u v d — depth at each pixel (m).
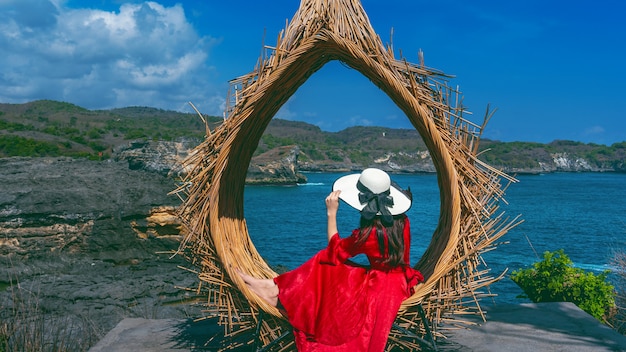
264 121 4.04
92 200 11.32
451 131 3.66
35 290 8.23
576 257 26.88
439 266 3.37
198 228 3.65
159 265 10.99
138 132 162.12
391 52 3.62
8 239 10.75
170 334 4.28
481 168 3.65
